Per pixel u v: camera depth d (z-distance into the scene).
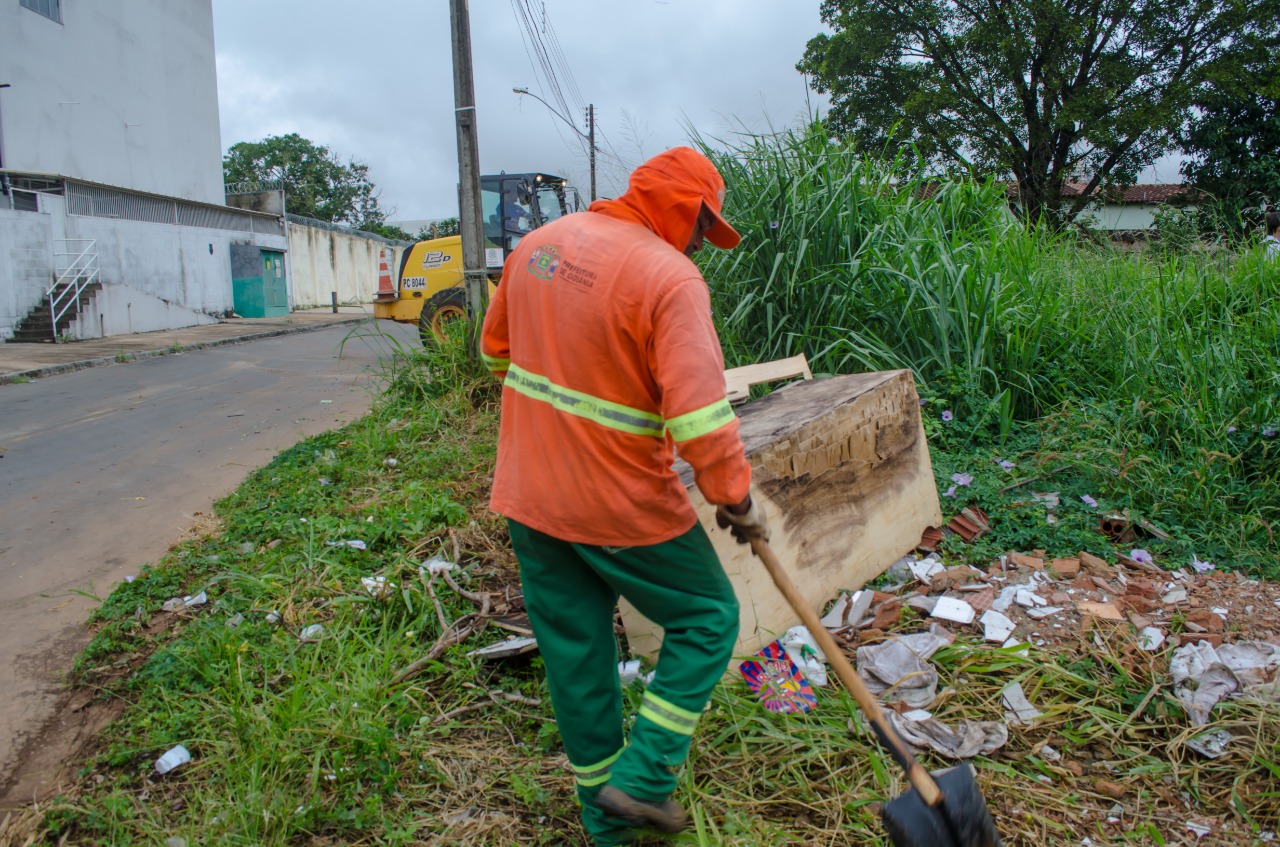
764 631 2.85
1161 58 20.58
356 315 26.59
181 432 7.15
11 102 17.70
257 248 24.89
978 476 3.96
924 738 2.47
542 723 2.67
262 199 26.92
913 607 3.18
